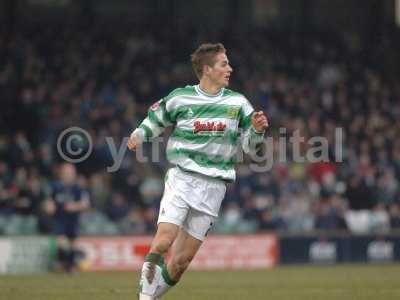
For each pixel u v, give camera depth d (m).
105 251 69.00
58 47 98.94
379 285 50.75
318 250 76.75
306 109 98.00
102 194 76.19
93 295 42.78
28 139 86.19
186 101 30.75
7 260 66.06
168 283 30.84
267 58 107.38
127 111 87.00
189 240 31.00
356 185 84.81
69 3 109.50
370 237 78.88
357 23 119.50
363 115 101.19
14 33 100.50
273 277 58.94
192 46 106.06
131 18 111.69
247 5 116.56
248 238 73.69
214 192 30.88
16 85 90.88
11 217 72.06
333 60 111.19
